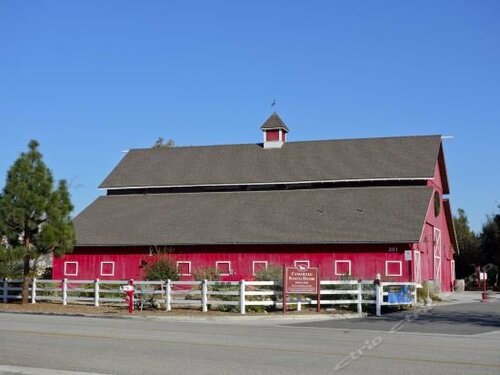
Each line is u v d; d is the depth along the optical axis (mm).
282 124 51094
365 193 44219
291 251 40562
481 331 20469
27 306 30359
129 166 52375
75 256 44656
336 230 40250
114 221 45969
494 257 59625
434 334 19438
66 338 16875
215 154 52000
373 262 38875
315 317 26109
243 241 41000
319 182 46312
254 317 25734
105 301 30828
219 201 46719
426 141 48219
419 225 39188
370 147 48750
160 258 34562
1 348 14945
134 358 13555
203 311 28016
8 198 30781
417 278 39125
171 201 47969
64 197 31938
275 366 12617
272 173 48031
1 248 29984
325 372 11961
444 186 50656
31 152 31500
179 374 11742
